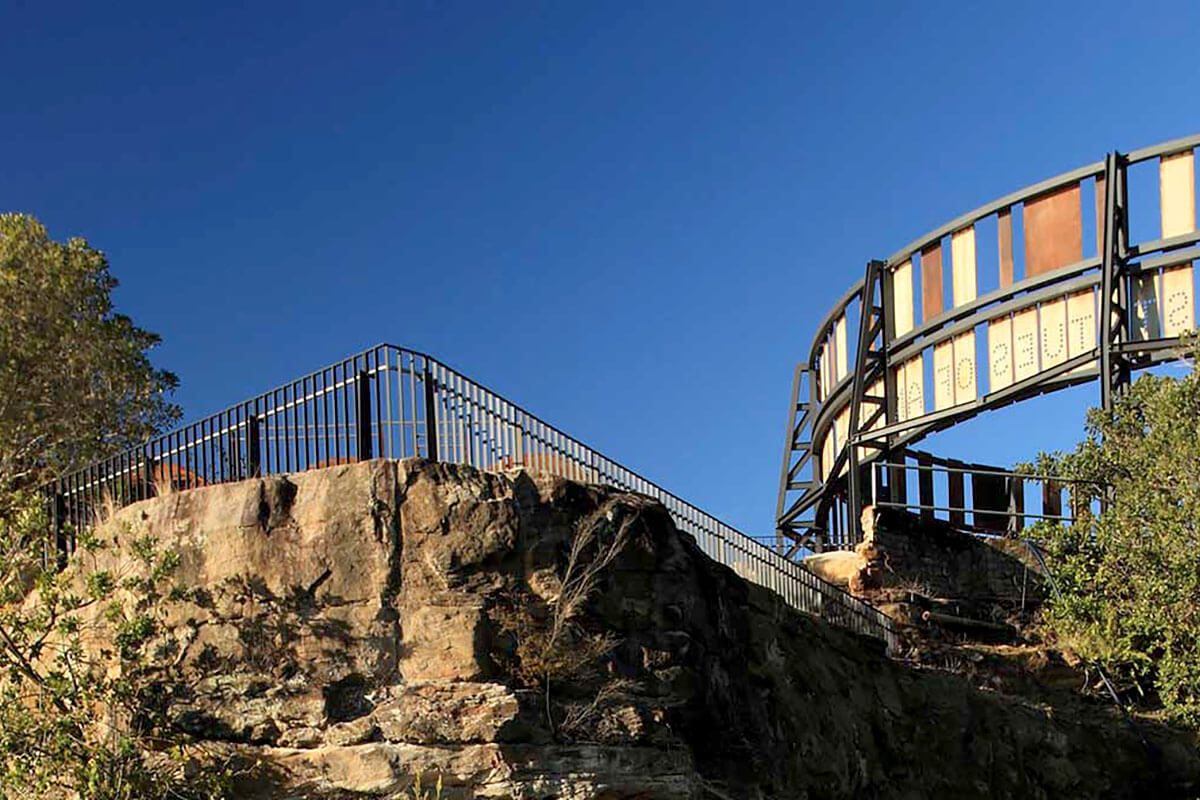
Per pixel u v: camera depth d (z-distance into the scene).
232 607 17.53
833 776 20.45
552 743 16.41
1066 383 31.38
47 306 29.67
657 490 20.39
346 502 17.53
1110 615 26.33
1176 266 30.05
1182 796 26.31
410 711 16.39
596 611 17.39
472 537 17.19
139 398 30.66
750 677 19.73
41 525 18.98
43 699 17.17
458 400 18.50
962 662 26.89
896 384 34.22
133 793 16.48
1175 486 26.30
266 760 16.64
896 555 28.47
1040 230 31.62
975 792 23.75
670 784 16.80
